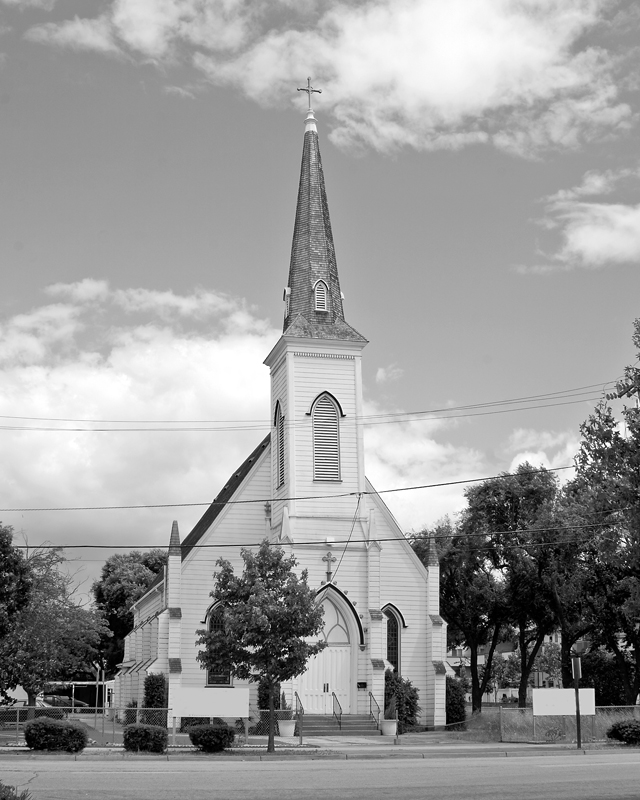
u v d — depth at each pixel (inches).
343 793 826.2
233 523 2186.3
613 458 892.0
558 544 2271.2
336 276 2245.3
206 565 2138.3
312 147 2316.7
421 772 1053.2
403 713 2069.4
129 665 2642.7
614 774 1016.9
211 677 2070.6
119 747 1476.4
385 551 2207.2
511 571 2452.0
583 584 2284.7
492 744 1683.1
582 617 2388.0
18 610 1539.1
